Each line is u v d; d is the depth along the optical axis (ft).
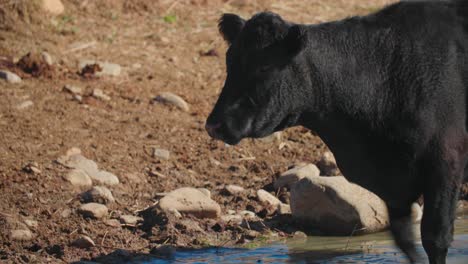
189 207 51.98
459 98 41.60
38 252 46.80
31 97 65.21
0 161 55.93
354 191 51.39
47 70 69.21
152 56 75.46
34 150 58.13
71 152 58.54
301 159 61.67
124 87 69.05
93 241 48.39
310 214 51.70
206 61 75.82
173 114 66.18
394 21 42.65
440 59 41.73
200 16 84.02
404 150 41.55
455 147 41.37
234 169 59.93
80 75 69.97
